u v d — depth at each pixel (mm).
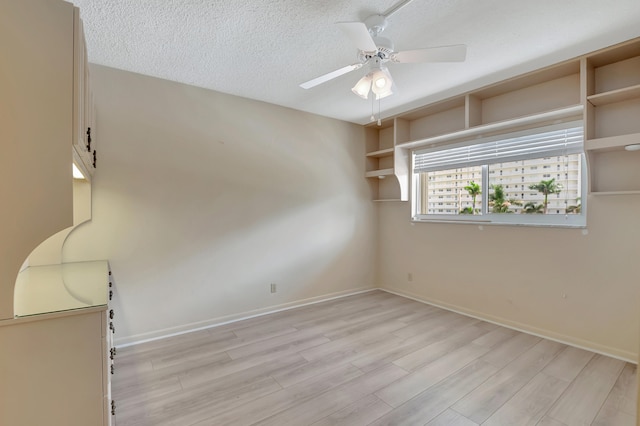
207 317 3170
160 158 2902
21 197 1149
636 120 2391
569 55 2459
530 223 3070
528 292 3033
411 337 2898
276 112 3627
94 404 1292
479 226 3443
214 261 3213
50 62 1186
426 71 2738
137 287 2801
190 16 1925
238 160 3359
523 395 1990
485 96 3281
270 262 3604
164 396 1994
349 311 3646
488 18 1963
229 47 2318
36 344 1194
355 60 2516
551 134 2914
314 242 3986
